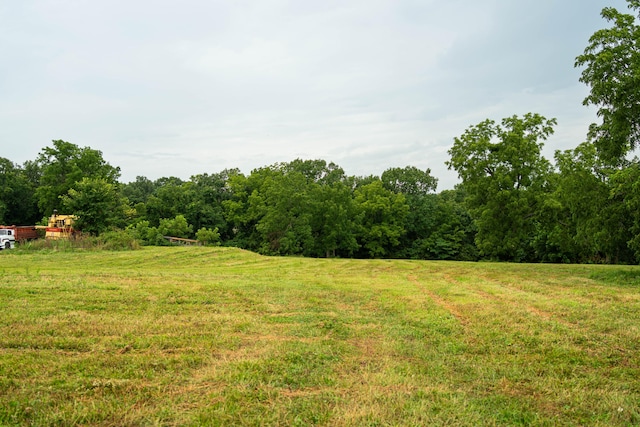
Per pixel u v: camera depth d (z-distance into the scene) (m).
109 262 22.25
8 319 8.09
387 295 12.84
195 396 4.98
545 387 5.58
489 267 23.94
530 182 26.17
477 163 26.36
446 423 4.48
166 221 46.69
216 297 11.55
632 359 6.73
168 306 10.09
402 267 23.67
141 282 13.67
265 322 8.91
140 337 7.30
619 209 17.67
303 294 12.67
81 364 5.85
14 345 6.64
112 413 4.44
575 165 21.48
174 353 6.57
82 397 4.83
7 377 5.28
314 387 5.41
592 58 17.53
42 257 23.38
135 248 28.31
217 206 57.34
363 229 53.72
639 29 17.14
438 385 5.57
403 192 66.44
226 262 23.86
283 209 44.84
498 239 26.30
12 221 60.00
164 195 53.62
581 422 4.64
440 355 6.91
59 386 5.07
